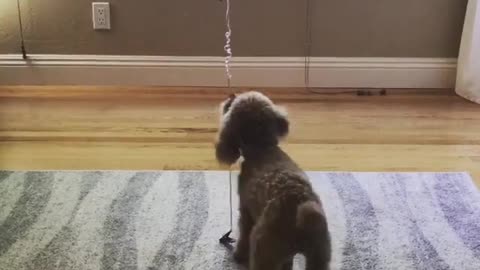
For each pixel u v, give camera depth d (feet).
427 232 6.56
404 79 11.22
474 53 10.50
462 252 6.22
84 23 10.96
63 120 9.66
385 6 10.93
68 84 11.21
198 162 8.22
